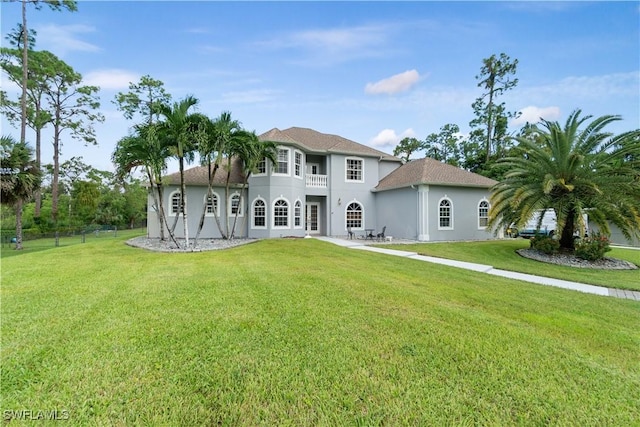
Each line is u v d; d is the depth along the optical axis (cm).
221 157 1360
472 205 2017
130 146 1313
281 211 1911
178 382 295
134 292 602
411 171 2109
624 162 1338
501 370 330
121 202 4341
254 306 518
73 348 358
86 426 236
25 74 2312
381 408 263
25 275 763
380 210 2227
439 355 359
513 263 1217
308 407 264
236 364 328
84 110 3189
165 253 1216
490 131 3616
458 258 1278
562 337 429
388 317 476
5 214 3256
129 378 299
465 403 274
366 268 920
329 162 2148
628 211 1177
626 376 329
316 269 855
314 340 389
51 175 3641
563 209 1266
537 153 1345
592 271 1105
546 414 263
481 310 539
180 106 1292
